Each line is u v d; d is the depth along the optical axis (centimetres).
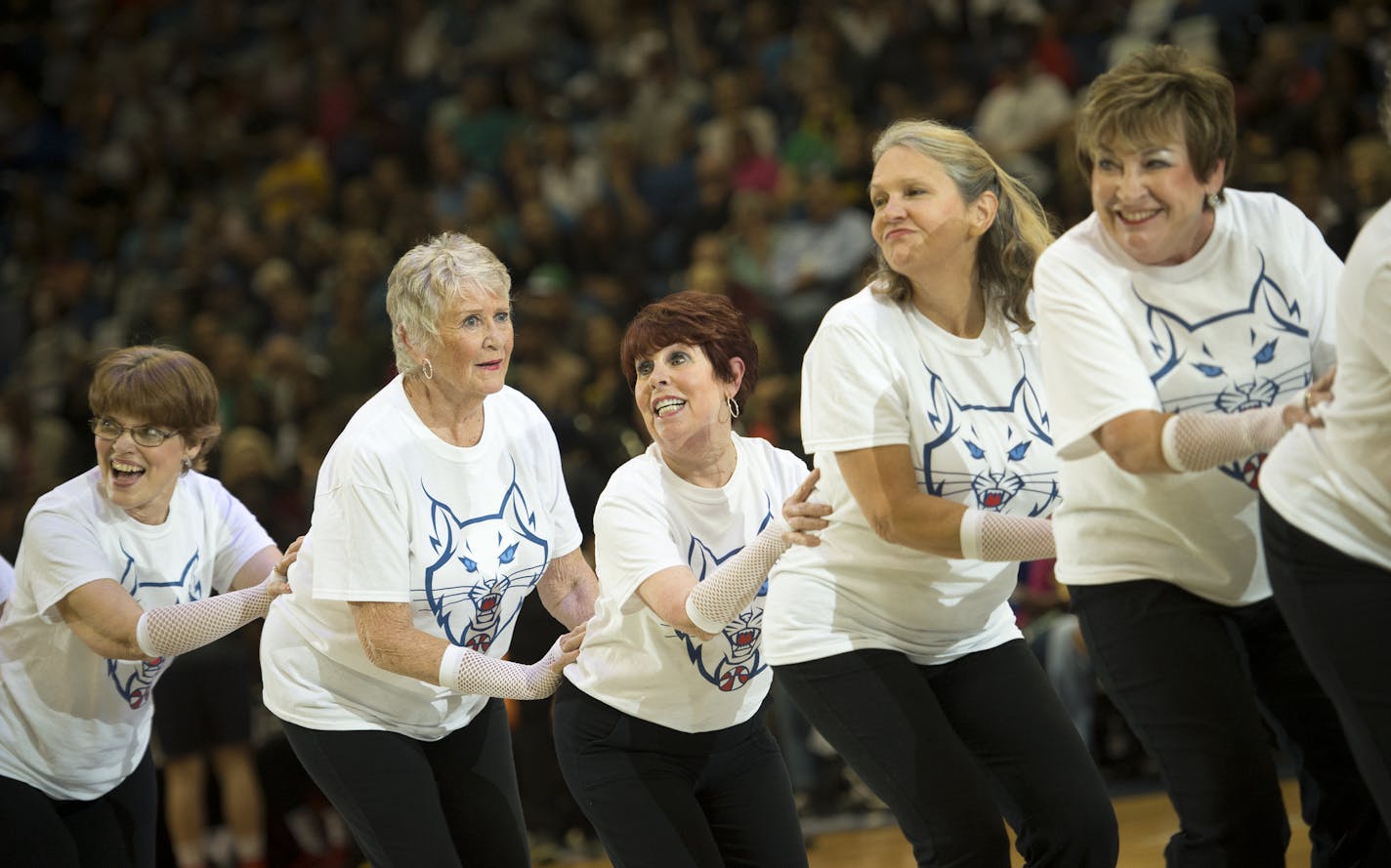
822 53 2445
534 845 1577
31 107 3269
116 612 807
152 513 852
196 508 876
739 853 791
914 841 707
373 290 2292
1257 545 688
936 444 727
